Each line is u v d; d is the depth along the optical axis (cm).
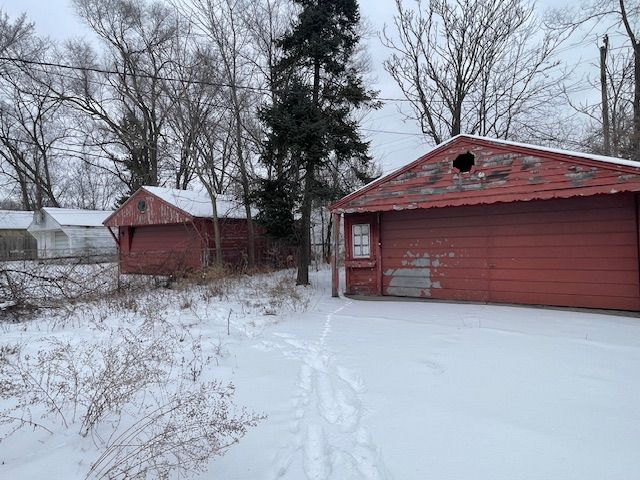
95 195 5194
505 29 1875
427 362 527
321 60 1479
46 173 3666
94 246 3016
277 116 1401
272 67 1698
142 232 2208
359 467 292
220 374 489
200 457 284
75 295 1104
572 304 902
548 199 937
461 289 1045
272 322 805
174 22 2452
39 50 2900
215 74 1825
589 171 823
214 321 816
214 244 1980
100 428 339
